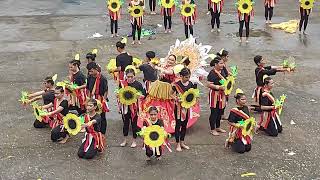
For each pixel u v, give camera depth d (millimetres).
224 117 12562
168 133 10719
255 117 12492
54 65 16672
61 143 11344
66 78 15422
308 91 14344
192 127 12078
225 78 11492
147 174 10000
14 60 17188
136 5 18312
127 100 10719
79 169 10227
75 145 11266
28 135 11750
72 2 26203
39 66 16578
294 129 11977
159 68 11766
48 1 26500
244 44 18734
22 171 10188
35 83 15062
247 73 15672
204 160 10539
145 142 10156
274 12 23516
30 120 12562
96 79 11344
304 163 10406
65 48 18453
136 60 12820
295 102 13555
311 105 13367
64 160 10602
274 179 9812
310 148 11039
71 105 12195
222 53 11766
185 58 11992
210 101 11461
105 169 10219
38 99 12531
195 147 11109
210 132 11805
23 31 20734
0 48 18516
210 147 11109
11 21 22297
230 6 24953
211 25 20750
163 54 17547
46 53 17922
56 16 23188
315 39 19406
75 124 10375
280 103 11531
